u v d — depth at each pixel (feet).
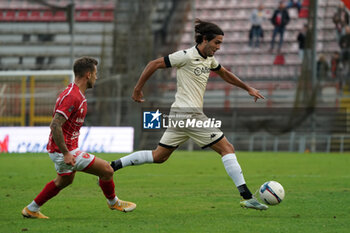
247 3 323.16
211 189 102.01
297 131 258.37
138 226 61.72
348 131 253.65
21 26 297.74
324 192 96.37
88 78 67.00
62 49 291.58
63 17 299.17
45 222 65.00
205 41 75.97
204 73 77.15
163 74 266.77
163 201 85.25
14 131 219.82
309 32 256.93
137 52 269.23
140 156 78.59
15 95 230.68
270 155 216.13
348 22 281.54
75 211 75.05
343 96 258.16
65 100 63.62
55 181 68.08
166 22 297.12
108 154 204.13
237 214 71.92
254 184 110.83
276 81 281.74
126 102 256.52
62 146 63.21
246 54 308.60
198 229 59.72
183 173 136.56
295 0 311.47
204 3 326.03
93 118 255.50
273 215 70.85
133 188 103.76
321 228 60.54
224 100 283.59
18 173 135.23
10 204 81.66
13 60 292.61
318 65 268.62
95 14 296.30
